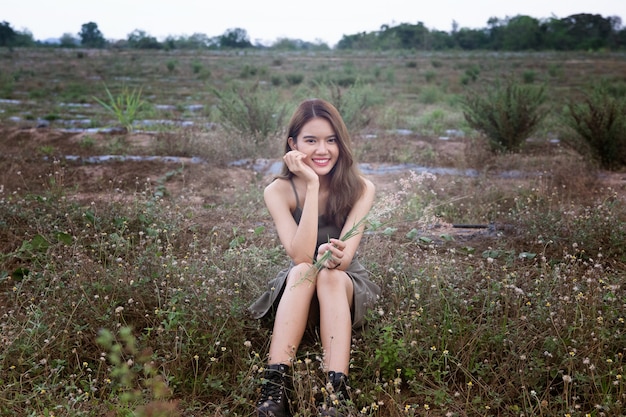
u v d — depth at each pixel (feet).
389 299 11.28
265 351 10.03
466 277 12.27
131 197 19.40
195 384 9.10
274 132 30.14
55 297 11.21
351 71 97.55
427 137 34.88
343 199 10.73
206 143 28.40
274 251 13.88
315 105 10.52
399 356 9.44
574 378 8.75
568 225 15.34
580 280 12.34
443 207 19.07
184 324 10.09
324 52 201.26
